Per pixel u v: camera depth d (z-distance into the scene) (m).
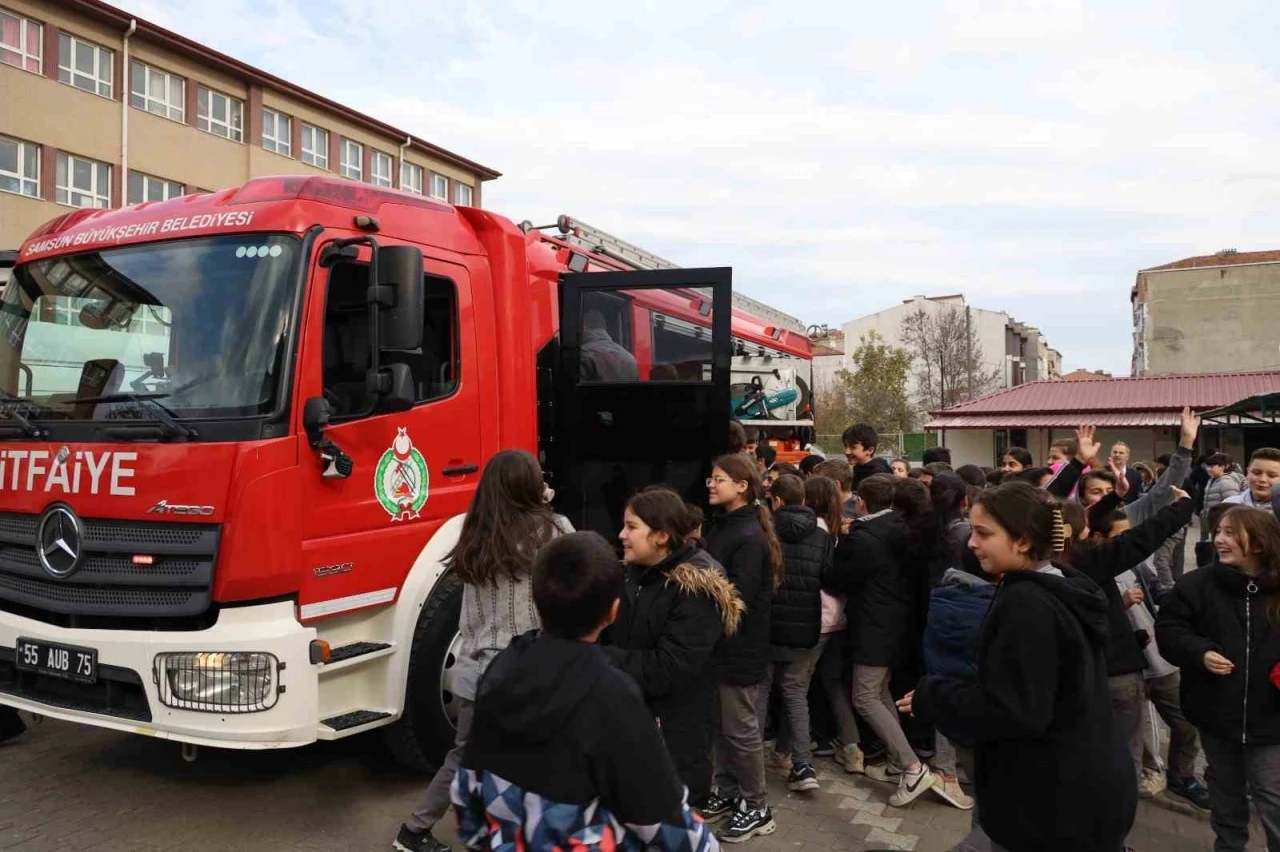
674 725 3.74
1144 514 5.29
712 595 3.53
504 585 3.69
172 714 3.88
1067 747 2.53
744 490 4.48
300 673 3.96
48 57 24.88
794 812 4.82
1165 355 46.28
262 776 5.11
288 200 4.35
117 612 4.04
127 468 4.06
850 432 7.04
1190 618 3.84
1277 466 6.14
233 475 3.91
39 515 4.30
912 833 4.56
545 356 6.53
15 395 4.65
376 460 4.52
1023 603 2.55
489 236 5.50
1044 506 2.66
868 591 5.02
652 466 5.96
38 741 5.62
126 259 4.57
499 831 2.00
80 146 25.69
